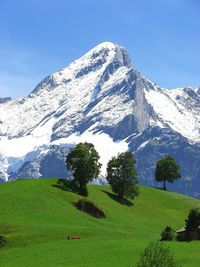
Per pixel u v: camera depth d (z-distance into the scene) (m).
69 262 89.00
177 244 102.00
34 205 140.12
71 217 137.75
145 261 65.31
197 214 123.56
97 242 103.88
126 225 148.25
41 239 108.94
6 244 106.75
